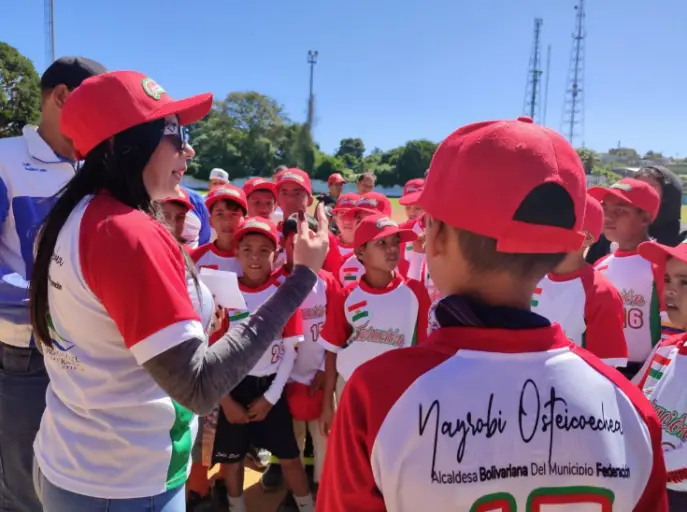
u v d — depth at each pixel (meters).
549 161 0.94
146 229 1.33
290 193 5.32
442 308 1.04
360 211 5.20
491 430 0.94
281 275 3.46
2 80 34.44
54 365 1.50
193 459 3.40
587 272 2.65
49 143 2.41
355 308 3.37
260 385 3.15
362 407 1.01
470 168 0.96
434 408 0.94
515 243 0.94
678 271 2.31
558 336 1.03
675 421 1.96
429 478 0.93
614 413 1.00
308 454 3.95
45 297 1.47
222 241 3.96
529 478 0.94
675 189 3.66
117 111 1.40
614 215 3.27
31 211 2.31
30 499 2.30
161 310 1.27
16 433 2.26
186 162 1.62
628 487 0.97
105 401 1.42
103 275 1.29
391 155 61.12
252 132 58.28
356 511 1.00
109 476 1.43
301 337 3.26
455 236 1.02
